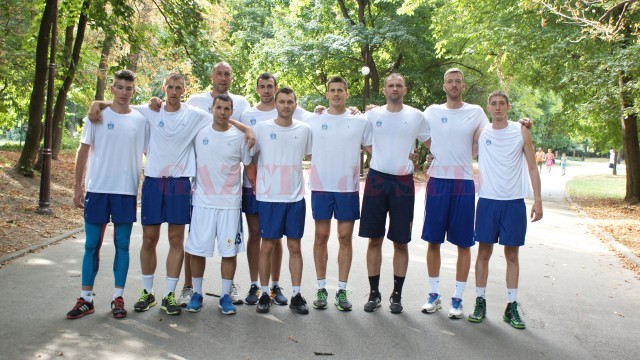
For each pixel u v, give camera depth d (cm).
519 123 561
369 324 529
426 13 2530
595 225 1260
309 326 519
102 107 543
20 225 973
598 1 925
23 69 1820
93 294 600
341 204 569
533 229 1208
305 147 570
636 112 1280
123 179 539
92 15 1498
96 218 535
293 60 2659
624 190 2350
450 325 533
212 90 624
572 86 1513
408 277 722
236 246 556
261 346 465
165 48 1650
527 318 562
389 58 2953
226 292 555
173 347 458
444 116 572
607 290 686
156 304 577
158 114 552
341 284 577
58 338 471
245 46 3250
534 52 1673
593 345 488
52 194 1329
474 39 1997
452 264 809
